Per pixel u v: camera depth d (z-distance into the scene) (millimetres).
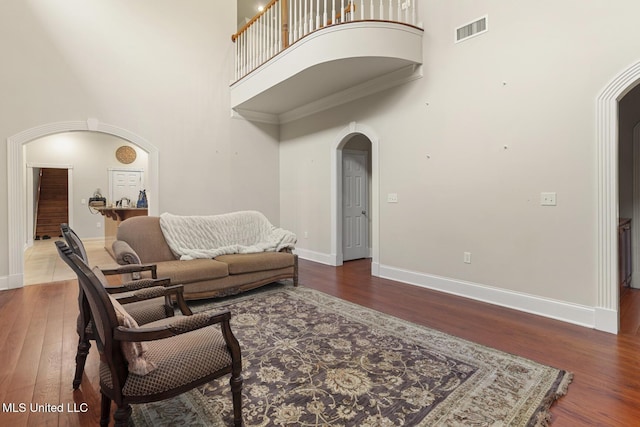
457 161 3834
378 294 3910
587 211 2906
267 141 6629
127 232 3723
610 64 2762
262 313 3275
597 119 2832
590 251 2895
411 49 4043
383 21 3893
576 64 2943
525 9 3250
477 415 1745
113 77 5090
